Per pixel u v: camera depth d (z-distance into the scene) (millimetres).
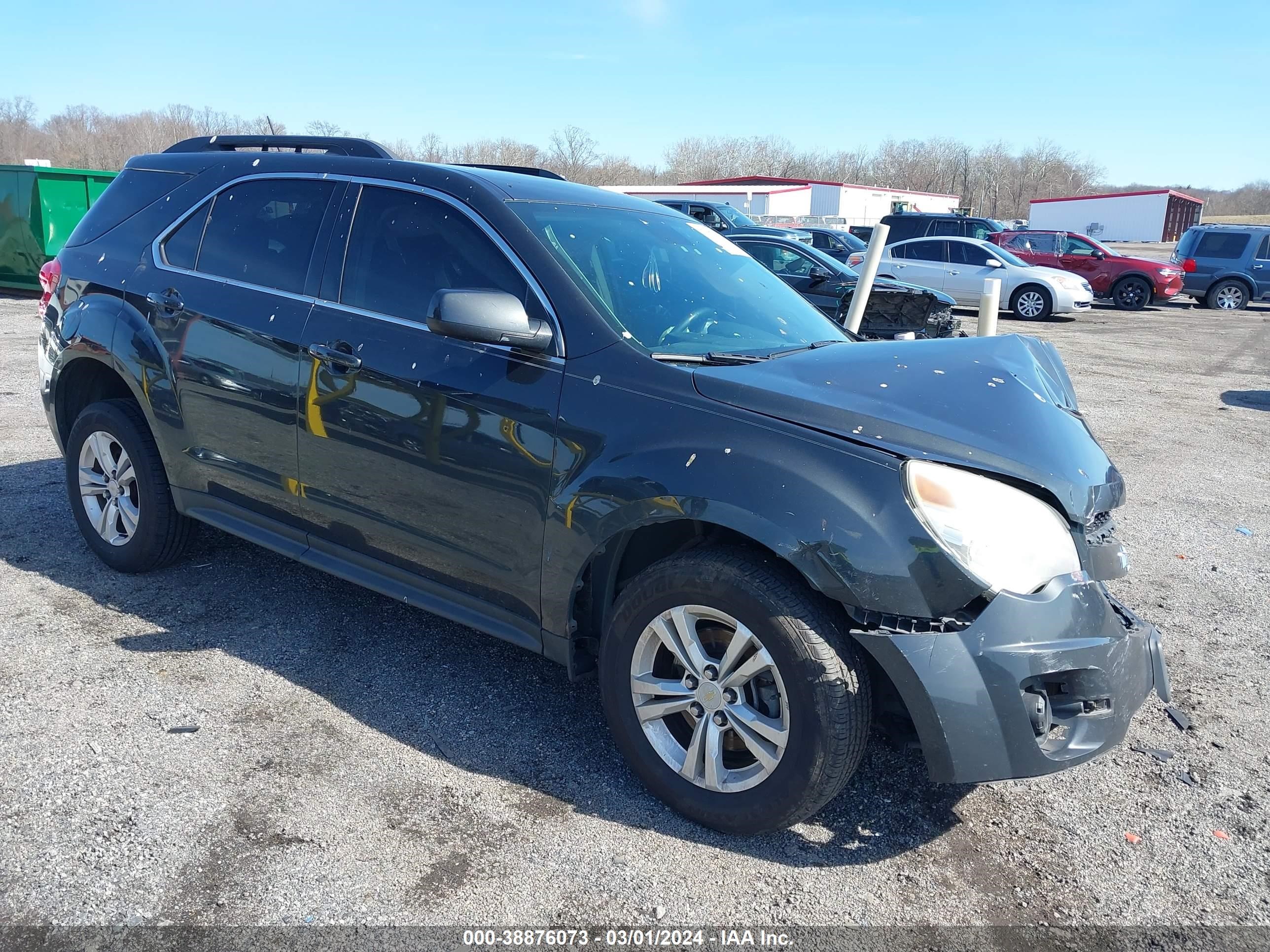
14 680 3393
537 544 2928
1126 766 3230
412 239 3385
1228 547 5629
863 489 2467
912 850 2730
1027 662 2428
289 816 2725
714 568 2611
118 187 4441
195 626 3904
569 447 2844
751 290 3701
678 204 20188
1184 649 4203
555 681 3619
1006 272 18844
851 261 19531
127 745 3029
